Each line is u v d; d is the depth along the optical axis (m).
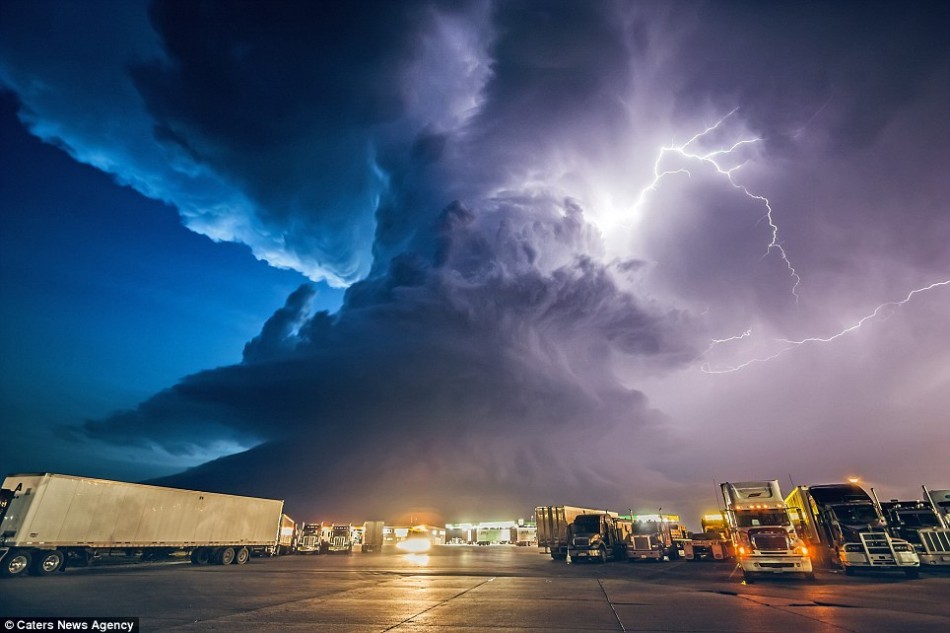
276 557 39.19
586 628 8.55
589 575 21.47
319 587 15.76
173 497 24.67
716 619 9.50
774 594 13.87
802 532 22.86
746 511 18.47
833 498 22.17
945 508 23.11
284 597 12.99
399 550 59.47
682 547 38.75
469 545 90.75
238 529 28.56
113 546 21.39
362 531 61.22
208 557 27.30
